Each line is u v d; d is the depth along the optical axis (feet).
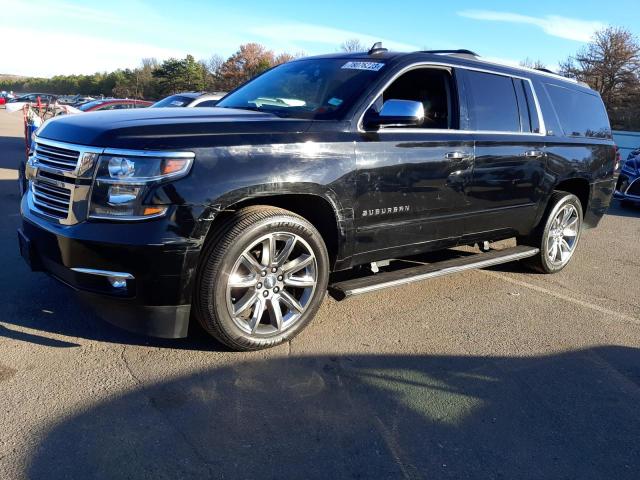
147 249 9.83
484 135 15.10
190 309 10.85
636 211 36.27
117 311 10.51
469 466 8.54
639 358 12.85
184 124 10.64
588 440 9.47
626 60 132.46
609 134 20.98
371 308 14.76
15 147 53.57
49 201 10.89
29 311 12.83
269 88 14.79
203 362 11.09
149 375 10.47
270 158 10.91
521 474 8.46
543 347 13.06
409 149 13.16
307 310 12.13
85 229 10.00
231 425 9.11
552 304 16.12
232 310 11.00
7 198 26.45
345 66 14.17
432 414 9.86
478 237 16.01
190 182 10.03
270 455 8.46
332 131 11.95
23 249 11.75
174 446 8.50
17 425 8.73
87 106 58.80
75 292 10.62
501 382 11.21
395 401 10.19
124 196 9.85
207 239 10.77
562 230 18.97
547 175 17.35
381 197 12.76
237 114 12.13
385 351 12.21
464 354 12.36
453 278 17.92
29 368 10.43
